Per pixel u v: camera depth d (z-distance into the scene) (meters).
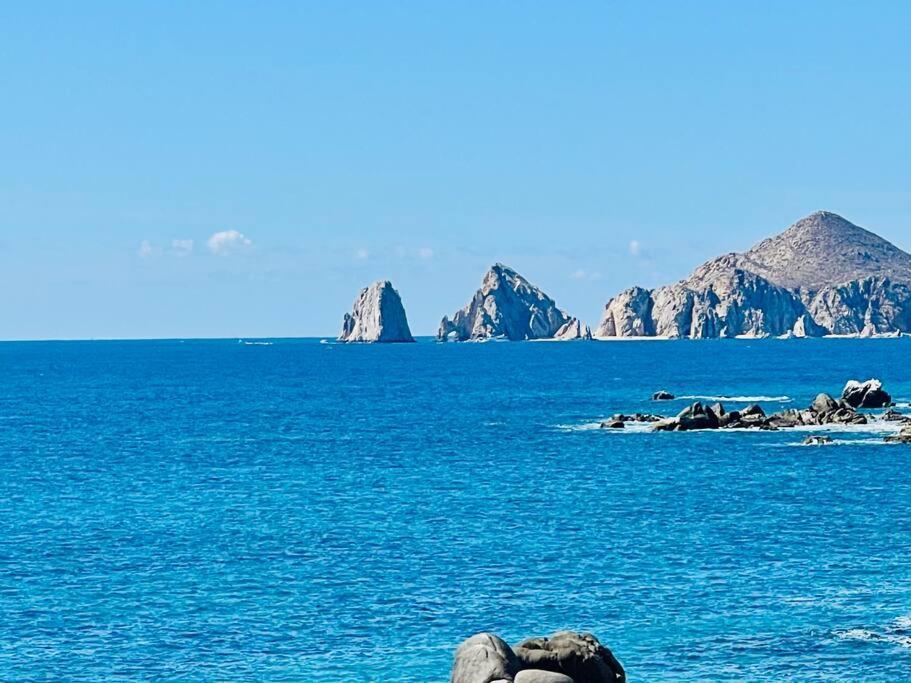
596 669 42.38
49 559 71.44
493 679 39.81
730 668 49.25
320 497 96.44
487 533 78.38
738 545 73.06
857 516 83.31
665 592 61.12
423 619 56.94
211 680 48.94
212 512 89.25
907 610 57.06
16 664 51.12
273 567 68.44
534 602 59.66
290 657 51.59
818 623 55.12
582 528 79.81
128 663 51.12
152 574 67.06
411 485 103.31
